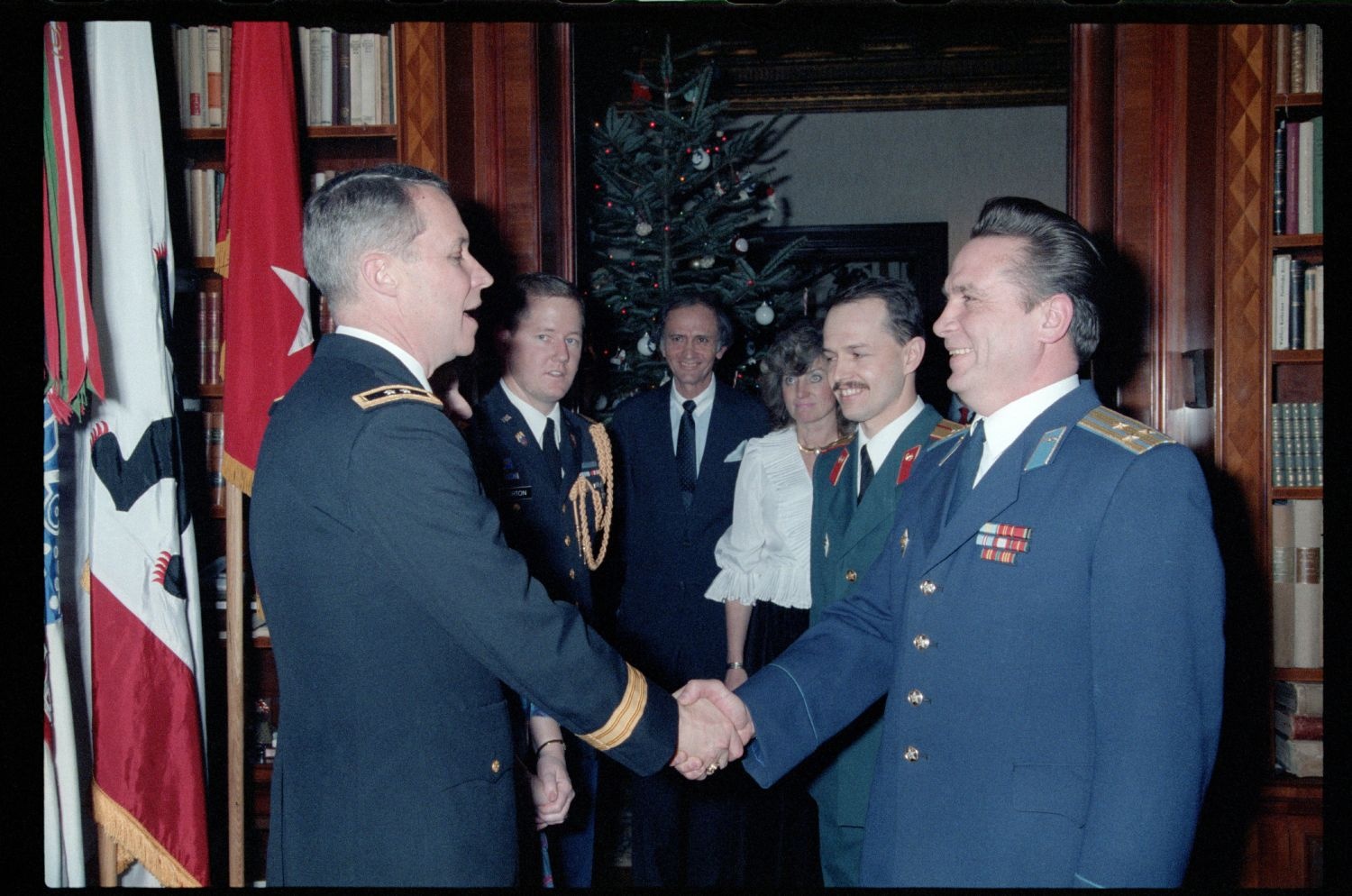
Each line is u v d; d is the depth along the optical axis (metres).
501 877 1.45
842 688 1.72
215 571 3.04
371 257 1.52
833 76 6.35
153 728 2.19
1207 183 2.92
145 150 2.24
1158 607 1.27
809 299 6.40
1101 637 1.30
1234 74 2.86
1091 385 1.50
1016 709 1.36
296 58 3.12
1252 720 2.85
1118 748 1.26
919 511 1.62
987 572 1.42
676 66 5.91
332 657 1.40
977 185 6.41
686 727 1.64
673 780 2.79
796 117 6.52
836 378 2.20
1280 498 2.90
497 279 3.28
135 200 2.22
